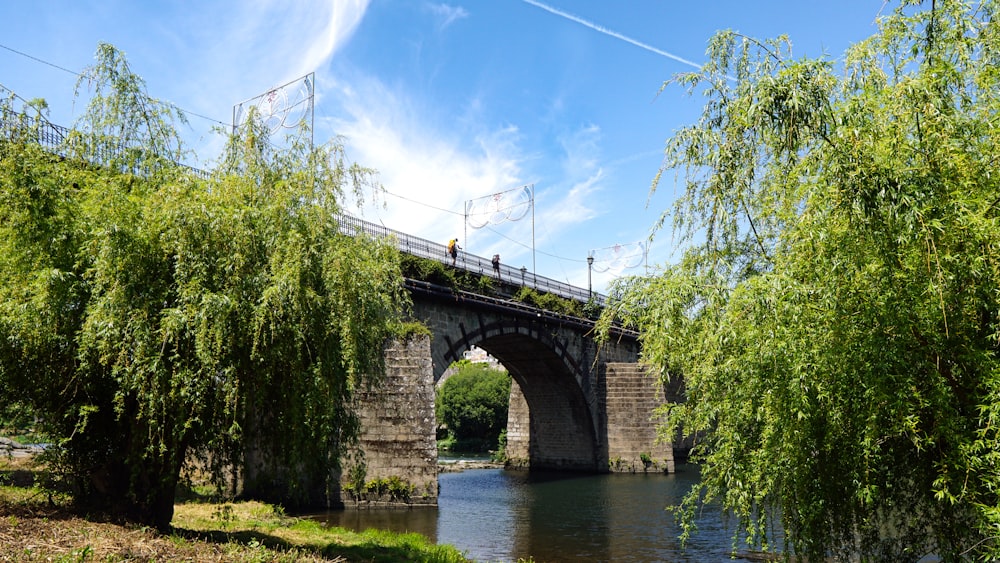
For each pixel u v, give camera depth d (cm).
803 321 779
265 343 1222
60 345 1224
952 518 823
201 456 1473
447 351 3812
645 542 2442
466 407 9800
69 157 1362
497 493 3988
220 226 1230
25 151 1248
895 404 729
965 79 810
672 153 961
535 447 5678
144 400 1165
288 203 1334
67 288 1193
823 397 775
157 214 1215
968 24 801
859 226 739
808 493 841
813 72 806
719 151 891
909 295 726
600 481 4594
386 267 1509
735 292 832
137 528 1245
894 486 889
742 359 836
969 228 693
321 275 1332
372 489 3092
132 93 1431
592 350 5306
